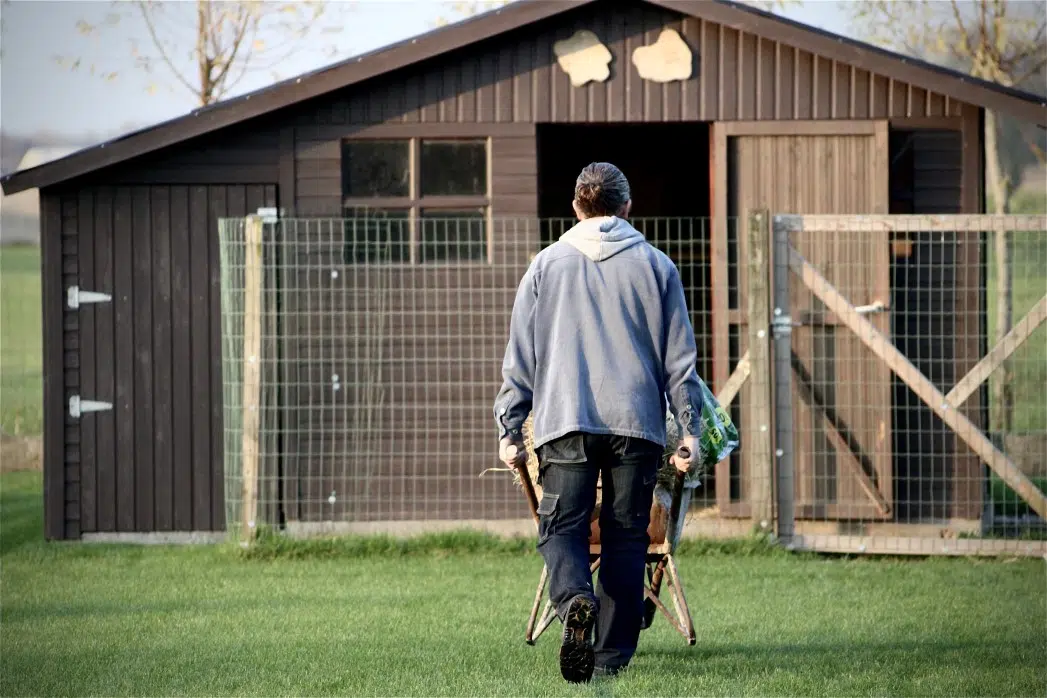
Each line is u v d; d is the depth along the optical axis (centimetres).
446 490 1970
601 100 1978
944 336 1994
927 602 1460
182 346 2011
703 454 1116
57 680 1120
